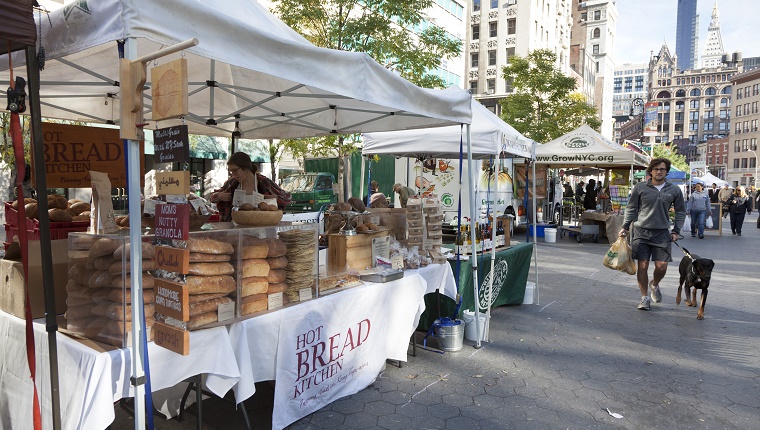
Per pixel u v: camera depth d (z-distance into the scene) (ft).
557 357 15.31
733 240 53.78
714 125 524.11
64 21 7.61
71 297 8.04
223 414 11.00
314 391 10.80
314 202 49.26
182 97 6.62
